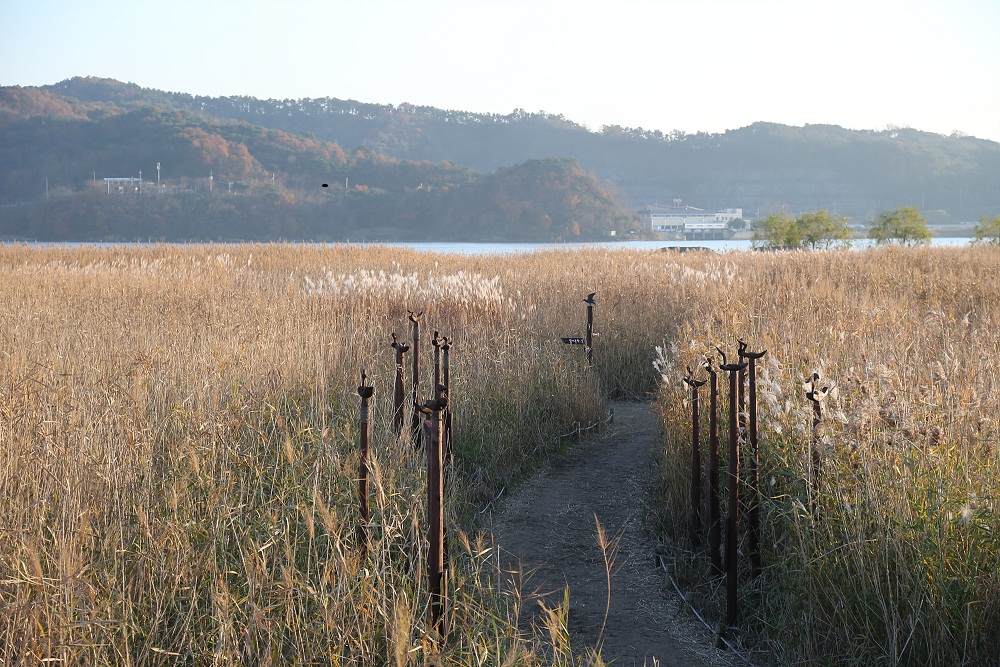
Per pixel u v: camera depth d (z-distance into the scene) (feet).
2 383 21.06
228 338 30.37
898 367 20.52
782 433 18.45
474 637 14.07
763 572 17.12
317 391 25.58
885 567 14.56
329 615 13.58
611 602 17.54
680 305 45.83
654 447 27.63
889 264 64.23
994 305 40.88
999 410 18.51
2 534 14.58
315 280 61.21
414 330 24.00
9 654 12.48
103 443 18.53
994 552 14.42
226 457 18.92
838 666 14.49
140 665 13.32
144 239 518.37
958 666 13.57
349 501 18.13
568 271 63.21
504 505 23.48
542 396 30.22
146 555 14.79
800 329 27.84
